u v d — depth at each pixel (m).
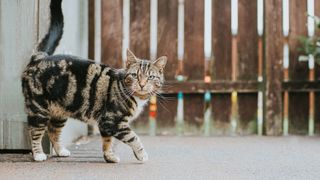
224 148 2.57
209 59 3.02
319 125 3.03
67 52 2.59
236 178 2.00
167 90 3.00
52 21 2.31
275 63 2.99
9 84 2.33
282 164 2.21
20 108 2.33
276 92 2.99
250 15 3.02
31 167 2.11
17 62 2.33
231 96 3.02
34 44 2.32
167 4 3.01
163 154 2.40
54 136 2.31
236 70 3.03
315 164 2.22
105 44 3.02
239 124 3.03
